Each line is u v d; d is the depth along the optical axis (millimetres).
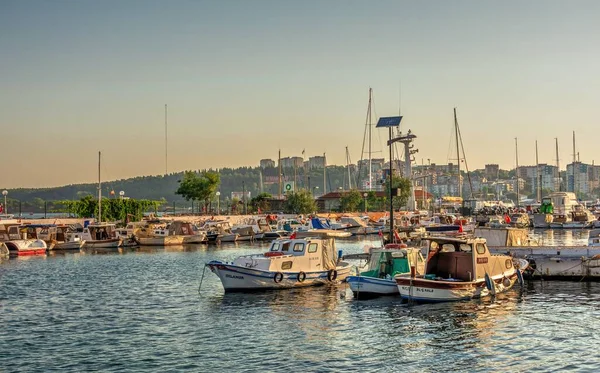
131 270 72062
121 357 33781
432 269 49812
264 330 39281
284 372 30750
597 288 53062
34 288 58406
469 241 48375
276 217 151250
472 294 48031
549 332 37719
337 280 57000
